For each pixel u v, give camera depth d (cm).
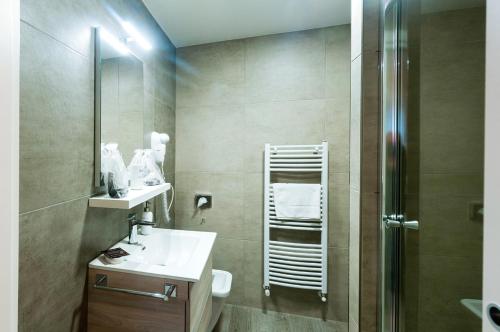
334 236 169
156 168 135
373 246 94
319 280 165
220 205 187
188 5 144
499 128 39
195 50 188
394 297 93
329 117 168
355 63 101
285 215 167
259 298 181
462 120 83
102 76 100
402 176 93
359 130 96
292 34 172
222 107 185
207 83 187
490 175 41
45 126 76
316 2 143
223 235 187
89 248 97
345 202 167
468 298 85
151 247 119
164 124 171
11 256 62
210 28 168
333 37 167
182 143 191
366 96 93
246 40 180
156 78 158
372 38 93
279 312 178
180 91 190
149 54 148
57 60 80
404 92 92
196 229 190
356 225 99
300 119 172
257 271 181
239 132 182
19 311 68
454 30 85
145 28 144
